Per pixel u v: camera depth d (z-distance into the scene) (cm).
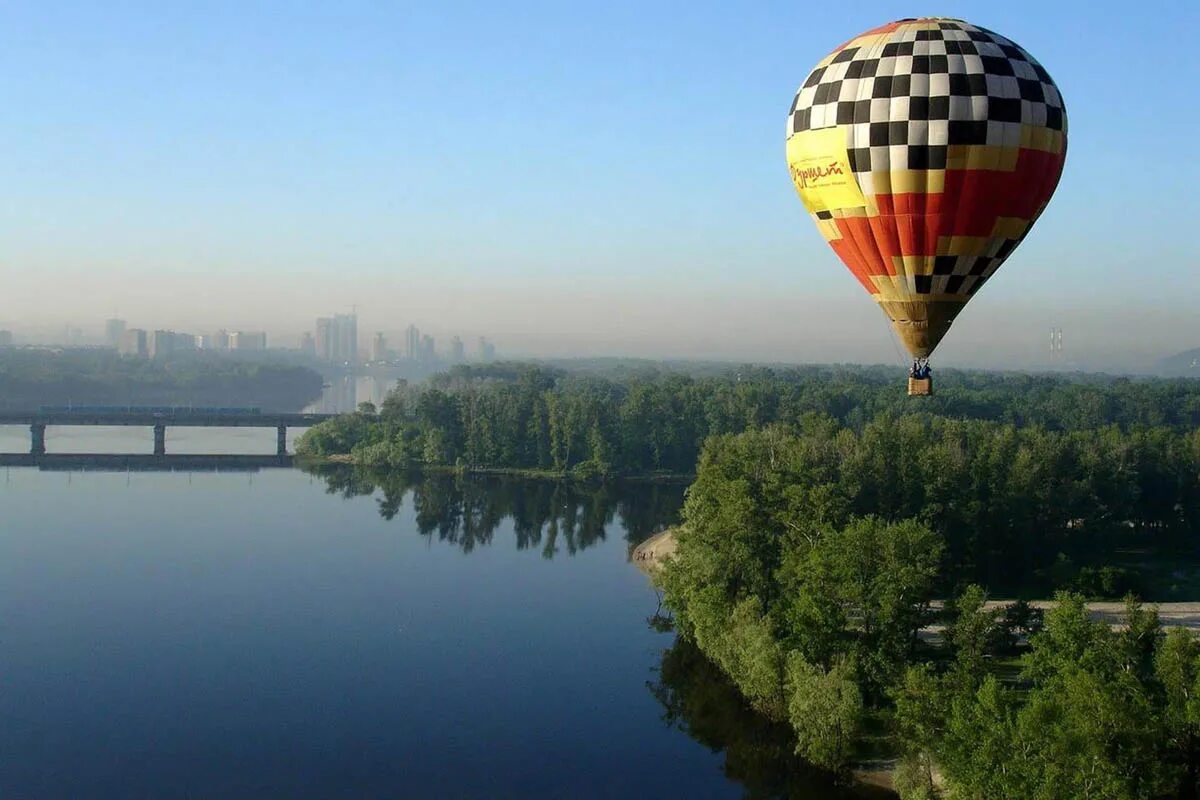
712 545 8269
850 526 7200
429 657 8606
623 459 19550
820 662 6831
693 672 8219
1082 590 9762
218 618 9556
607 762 6756
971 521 9969
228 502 16012
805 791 6288
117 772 6550
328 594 10450
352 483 18412
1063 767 4738
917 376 5678
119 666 8281
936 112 5044
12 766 6600
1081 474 11919
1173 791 4900
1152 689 5353
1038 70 5212
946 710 5653
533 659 8600
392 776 6556
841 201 5397
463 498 16888
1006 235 5325
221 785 6406
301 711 7481
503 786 6444
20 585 10562
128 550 12250
